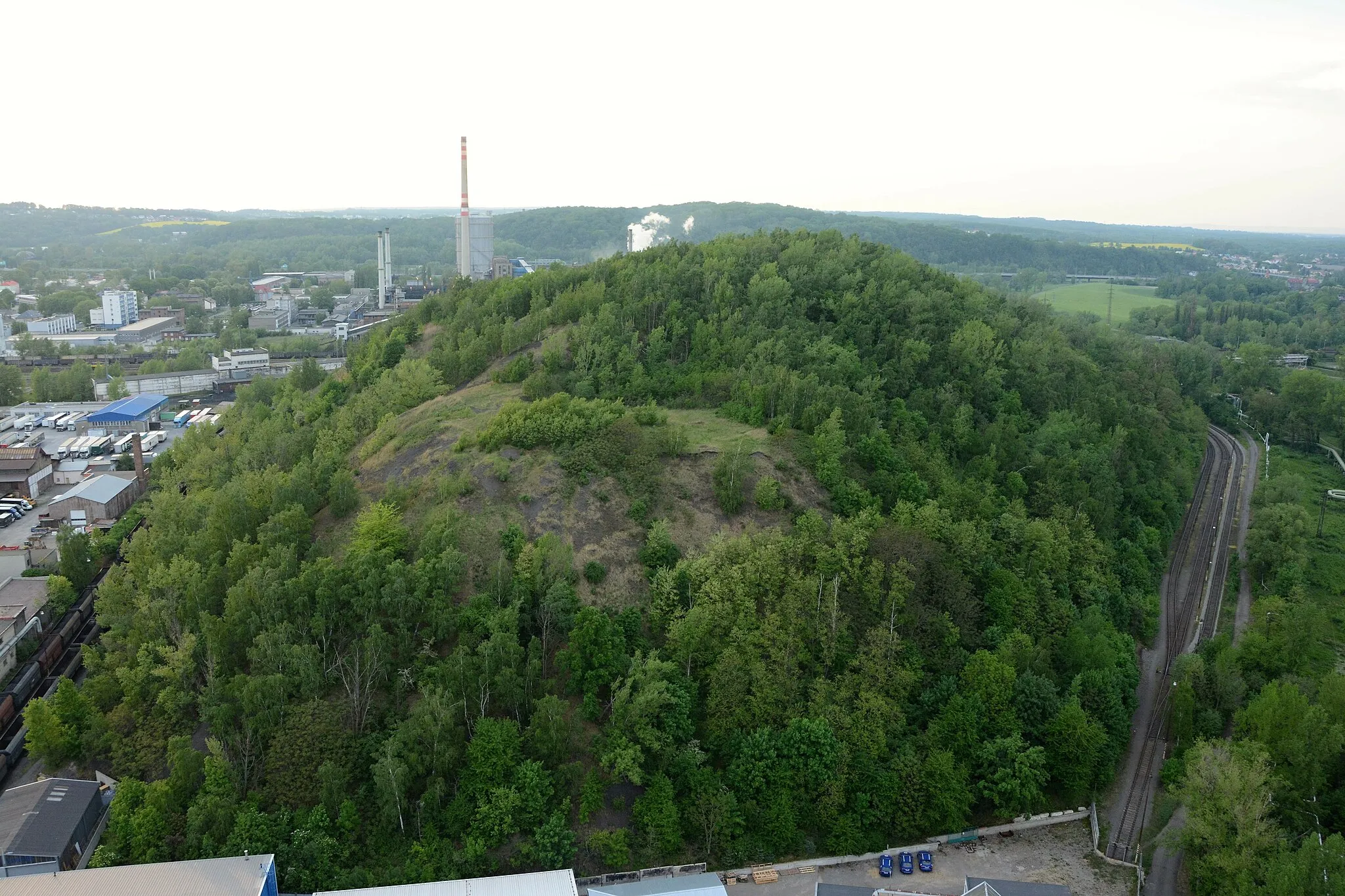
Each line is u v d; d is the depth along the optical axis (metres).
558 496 155.62
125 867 102.06
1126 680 147.75
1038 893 107.25
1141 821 127.62
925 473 176.88
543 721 117.75
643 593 143.75
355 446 194.50
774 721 126.69
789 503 160.12
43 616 161.50
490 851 111.81
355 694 119.81
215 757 113.19
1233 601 189.38
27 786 115.94
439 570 135.88
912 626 141.88
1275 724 124.81
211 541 153.25
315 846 107.00
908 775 122.81
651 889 106.25
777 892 112.62
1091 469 196.25
